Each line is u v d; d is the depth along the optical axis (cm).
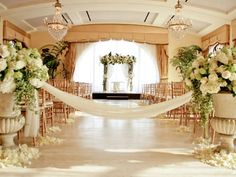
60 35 933
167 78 1269
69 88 687
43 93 433
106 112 384
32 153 319
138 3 884
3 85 296
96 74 1353
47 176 253
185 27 866
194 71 322
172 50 1220
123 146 373
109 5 905
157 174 261
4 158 294
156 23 1188
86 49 1277
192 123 587
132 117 379
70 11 965
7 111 313
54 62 1188
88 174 259
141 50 1346
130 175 258
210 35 1110
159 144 388
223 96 307
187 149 359
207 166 287
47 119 603
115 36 1256
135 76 1363
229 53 307
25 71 312
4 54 297
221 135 324
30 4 862
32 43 1239
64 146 368
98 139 418
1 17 939
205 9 870
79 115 727
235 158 297
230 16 879
